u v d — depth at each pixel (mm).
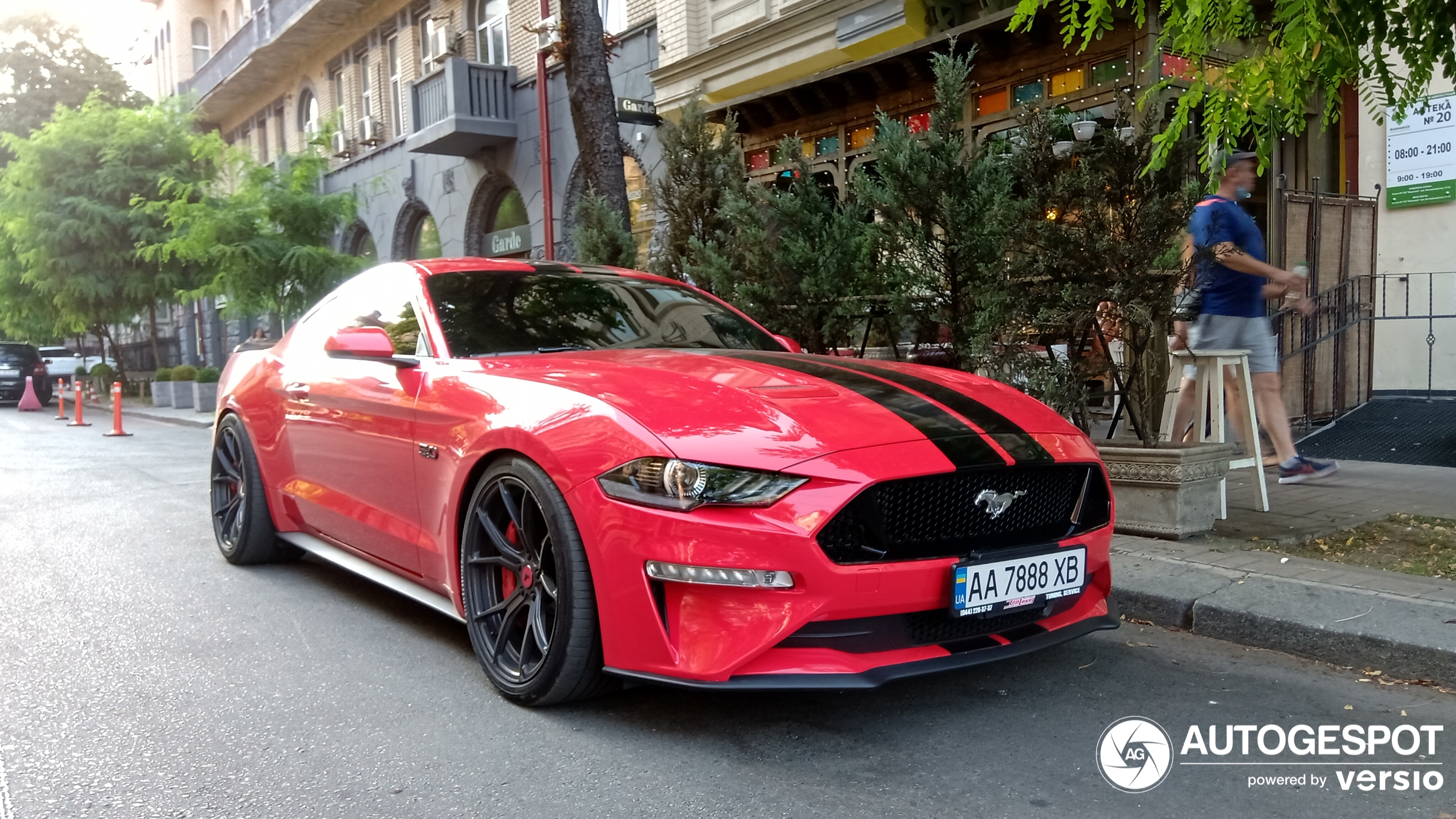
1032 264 4855
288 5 22922
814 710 2951
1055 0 7441
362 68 22797
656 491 2566
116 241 21391
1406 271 8086
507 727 2838
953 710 2943
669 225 8289
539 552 2936
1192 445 4844
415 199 20281
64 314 21922
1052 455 2906
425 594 3535
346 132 23234
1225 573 3965
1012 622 2852
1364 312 8086
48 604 4289
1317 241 7691
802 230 6160
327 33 22984
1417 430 7402
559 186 15539
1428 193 7898
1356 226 7996
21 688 3207
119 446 12359
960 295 5320
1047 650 3498
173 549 5484
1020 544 2814
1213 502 4805
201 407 19125
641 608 2596
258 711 2992
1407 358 8109
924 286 5316
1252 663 3346
